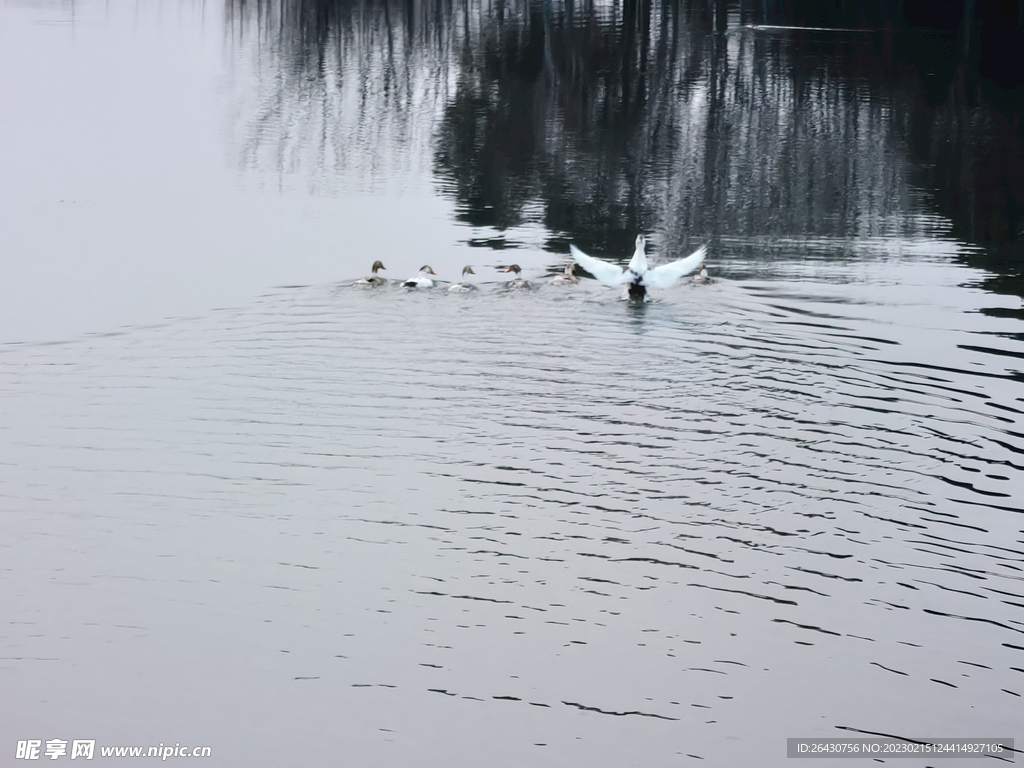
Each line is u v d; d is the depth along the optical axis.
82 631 11.92
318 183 33.94
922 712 10.66
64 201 31.17
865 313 22.23
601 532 13.91
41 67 52.69
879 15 73.00
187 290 23.56
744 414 17.38
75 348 20.17
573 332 21.23
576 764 9.94
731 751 10.12
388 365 19.41
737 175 35.47
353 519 14.28
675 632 11.91
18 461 15.80
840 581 12.87
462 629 11.96
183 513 14.42
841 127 42.34
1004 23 69.44
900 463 15.70
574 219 30.42
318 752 10.10
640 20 70.94
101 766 9.93
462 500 14.73
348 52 59.28
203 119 42.84
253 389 18.38
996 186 34.34
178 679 11.14
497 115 44.66
